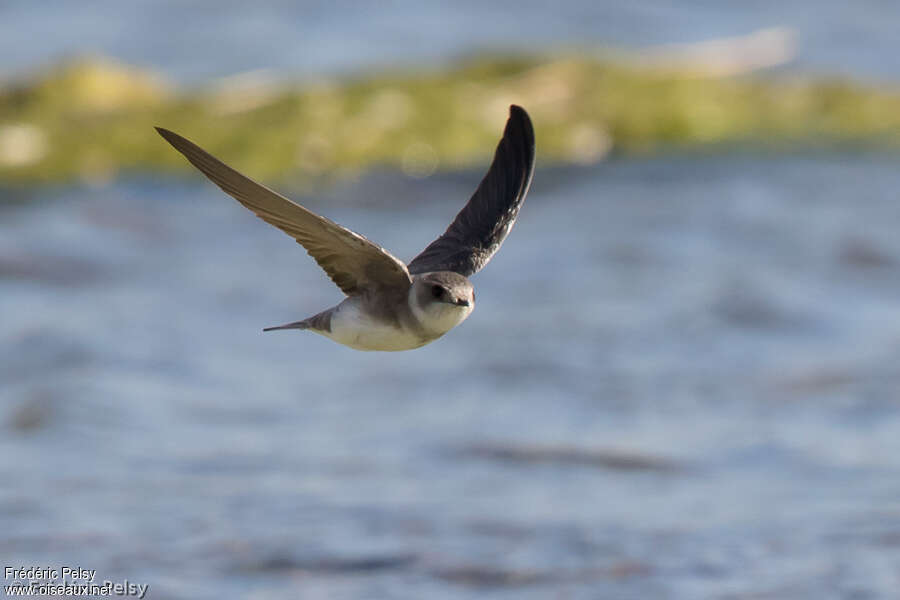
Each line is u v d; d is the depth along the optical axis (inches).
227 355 650.2
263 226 878.4
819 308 699.4
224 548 430.3
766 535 436.1
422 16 1354.6
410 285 243.4
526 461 511.5
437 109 1016.2
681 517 453.4
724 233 831.7
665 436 538.3
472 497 475.5
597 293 728.3
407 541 434.6
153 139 978.7
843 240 808.3
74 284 750.5
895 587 394.3
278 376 625.3
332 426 555.2
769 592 394.0
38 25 1290.6
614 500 471.2
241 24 1296.8
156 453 522.3
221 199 928.9
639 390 594.2
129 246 823.7
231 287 753.6
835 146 1009.5
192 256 811.4
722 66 1170.6
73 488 482.9
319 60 1193.4
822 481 485.7
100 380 600.4
